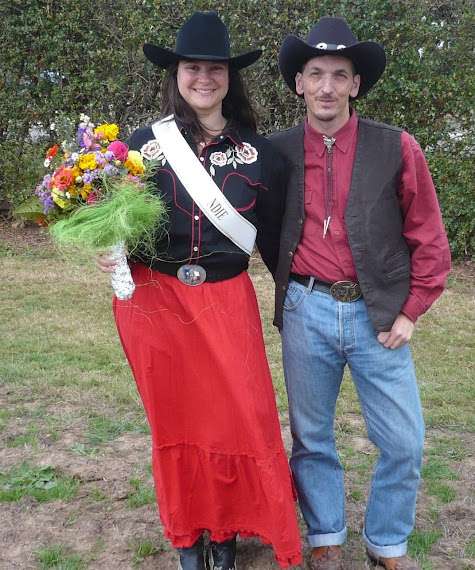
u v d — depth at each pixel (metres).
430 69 7.18
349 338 2.44
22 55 8.20
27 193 8.60
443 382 4.66
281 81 7.62
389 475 2.55
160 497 2.57
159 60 2.49
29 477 3.35
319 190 2.43
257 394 2.42
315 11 7.32
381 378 2.46
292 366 2.58
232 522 2.57
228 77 2.53
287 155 2.50
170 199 2.42
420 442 2.51
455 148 7.39
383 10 7.09
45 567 2.75
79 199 2.33
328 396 2.60
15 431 3.88
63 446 3.71
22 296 6.43
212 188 2.40
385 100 7.42
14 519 3.06
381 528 2.63
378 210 2.36
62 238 2.25
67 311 6.02
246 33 7.50
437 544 2.92
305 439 2.62
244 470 2.48
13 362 4.85
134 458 3.59
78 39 8.21
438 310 6.20
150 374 2.46
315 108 2.35
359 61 2.39
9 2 8.02
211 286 2.45
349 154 2.40
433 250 2.40
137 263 2.51
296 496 2.73
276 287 2.59
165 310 2.46
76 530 2.99
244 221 2.45
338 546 2.69
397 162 2.36
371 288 2.39
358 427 4.00
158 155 2.45
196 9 7.58
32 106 8.34
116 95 8.19
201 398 2.46
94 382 4.53
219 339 2.41
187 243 2.43
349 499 3.26
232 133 2.51
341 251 2.41
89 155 2.26
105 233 2.24
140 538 2.94
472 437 3.89
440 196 7.45
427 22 7.17
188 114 2.48
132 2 7.85
